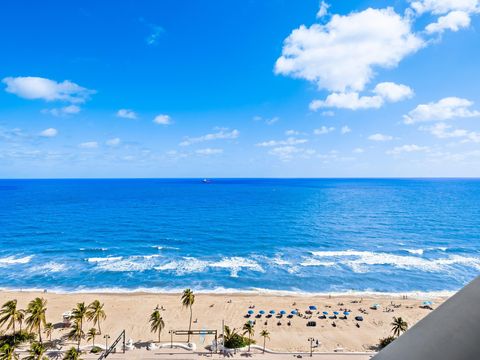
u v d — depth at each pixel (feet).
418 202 647.15
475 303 8.45
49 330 132.57
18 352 120.47
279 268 239.91
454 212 508.12
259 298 184.14
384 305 174.09
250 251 286.46
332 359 120.88
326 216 474.08
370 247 301.43
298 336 141.08
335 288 203.41
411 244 311.88
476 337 7.70
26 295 183.73
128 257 264.31
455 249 292.40
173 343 130.00
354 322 154.61
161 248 293.02
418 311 167.02
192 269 236.43
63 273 225.97
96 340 134.92
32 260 253.85
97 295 185.06
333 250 290.76
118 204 609.01
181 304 173.88
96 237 333.62
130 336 139.64
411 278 220.23
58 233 350.64
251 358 119.96
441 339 8.16
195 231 367.66
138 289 199.00
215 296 187.21
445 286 207.10
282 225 405.39
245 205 602.85
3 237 331.16
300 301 179.32
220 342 132.05
